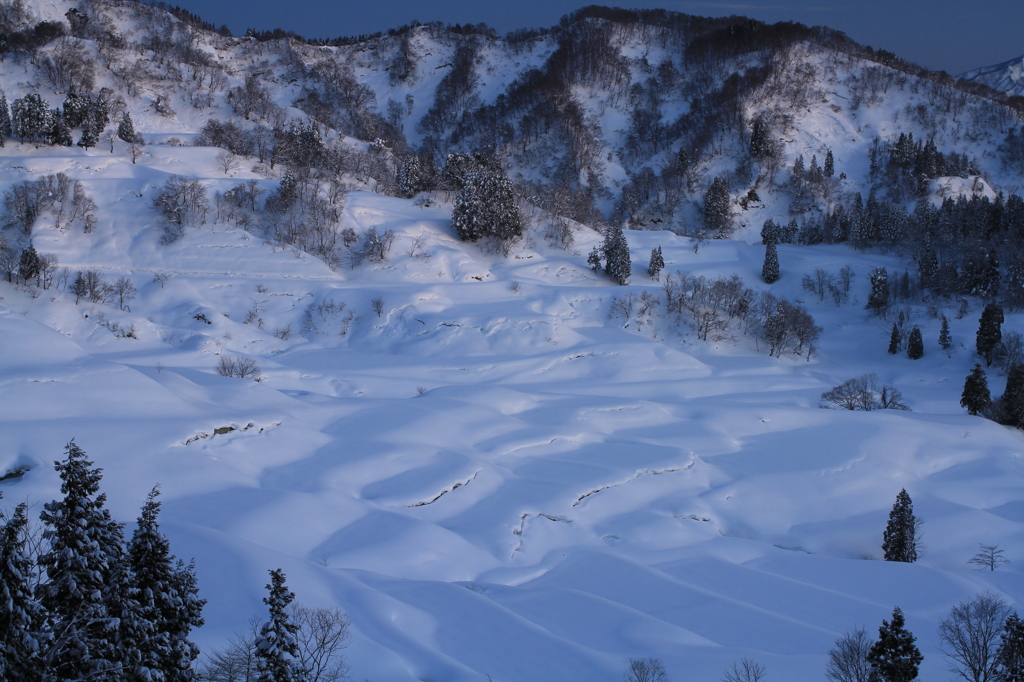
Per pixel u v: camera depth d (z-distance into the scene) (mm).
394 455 67000
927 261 146375
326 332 120750
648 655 35312
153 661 23281
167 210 137125
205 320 114438
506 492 64562
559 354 112562
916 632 41031
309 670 26703
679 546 59469
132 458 57156
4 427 55625
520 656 34906
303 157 189500
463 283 136375
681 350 123750
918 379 116062
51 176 137000
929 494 72812
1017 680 30969
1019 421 92312
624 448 76750
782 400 100125
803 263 165500
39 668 20391
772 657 34812
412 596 42281
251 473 62094
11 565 20281
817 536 63812
